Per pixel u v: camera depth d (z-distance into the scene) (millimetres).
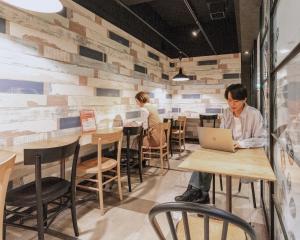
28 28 2580
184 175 3824
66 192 2066
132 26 4906
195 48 6875
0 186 1202
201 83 6984
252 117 2334
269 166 1608
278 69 1649
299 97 1101
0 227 1231
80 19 3404
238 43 5957
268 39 2018
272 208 1937
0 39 2289
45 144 2420
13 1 1820
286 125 1411
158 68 6379
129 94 4832
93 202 2812
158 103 6434
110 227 2271
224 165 1638
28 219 2418
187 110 7207
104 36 3982
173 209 896
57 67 2992
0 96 2307
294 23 1173
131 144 4238
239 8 3352
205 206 864
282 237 1549
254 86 5512
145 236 2123
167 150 4258
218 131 2006
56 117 2980
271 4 1877
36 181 1710
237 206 2701
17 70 2467
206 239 888
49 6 1893
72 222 2232
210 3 4328
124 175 3775
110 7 4133
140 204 2770
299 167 1092
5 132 2357
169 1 5191
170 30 6934
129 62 4828
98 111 3828
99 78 3852
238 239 1258
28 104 2600
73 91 3279
